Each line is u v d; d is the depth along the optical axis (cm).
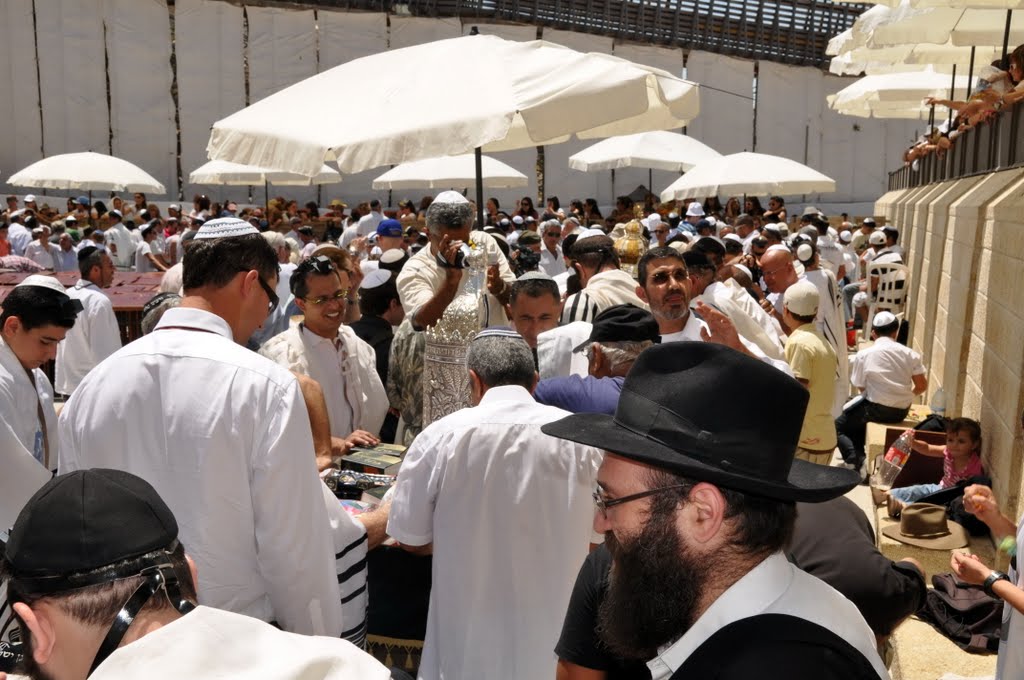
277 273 294
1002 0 687
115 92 2845
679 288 457
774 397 159
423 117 396
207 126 2925
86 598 145
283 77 2955
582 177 3197
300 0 2936
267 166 429
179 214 2169
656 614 163
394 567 369
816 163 3338
